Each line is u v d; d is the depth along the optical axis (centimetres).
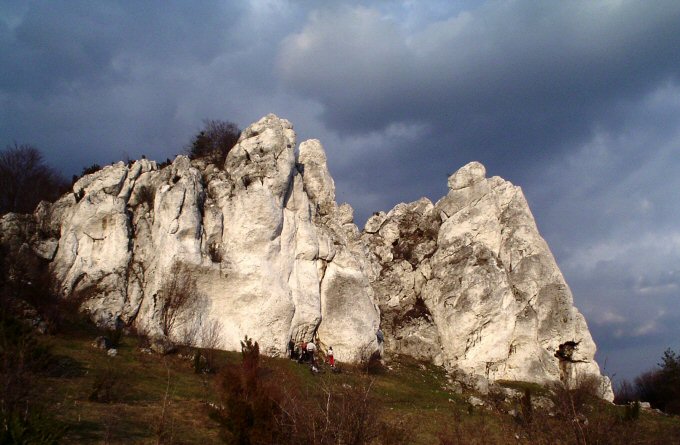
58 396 2323
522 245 5450
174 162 4450
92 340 3309
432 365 4844
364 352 4388
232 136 5200
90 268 3975
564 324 5116
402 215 6125
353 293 4628
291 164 4594
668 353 5466
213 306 4072
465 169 5859
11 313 2952
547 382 4759
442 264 5356
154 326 3778
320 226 4819
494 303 4909
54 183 5162
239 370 2245
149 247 4138
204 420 2372
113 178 4275
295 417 1789
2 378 1739
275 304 4153
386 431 2102
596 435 1648
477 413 3438
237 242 4206
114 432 2045
